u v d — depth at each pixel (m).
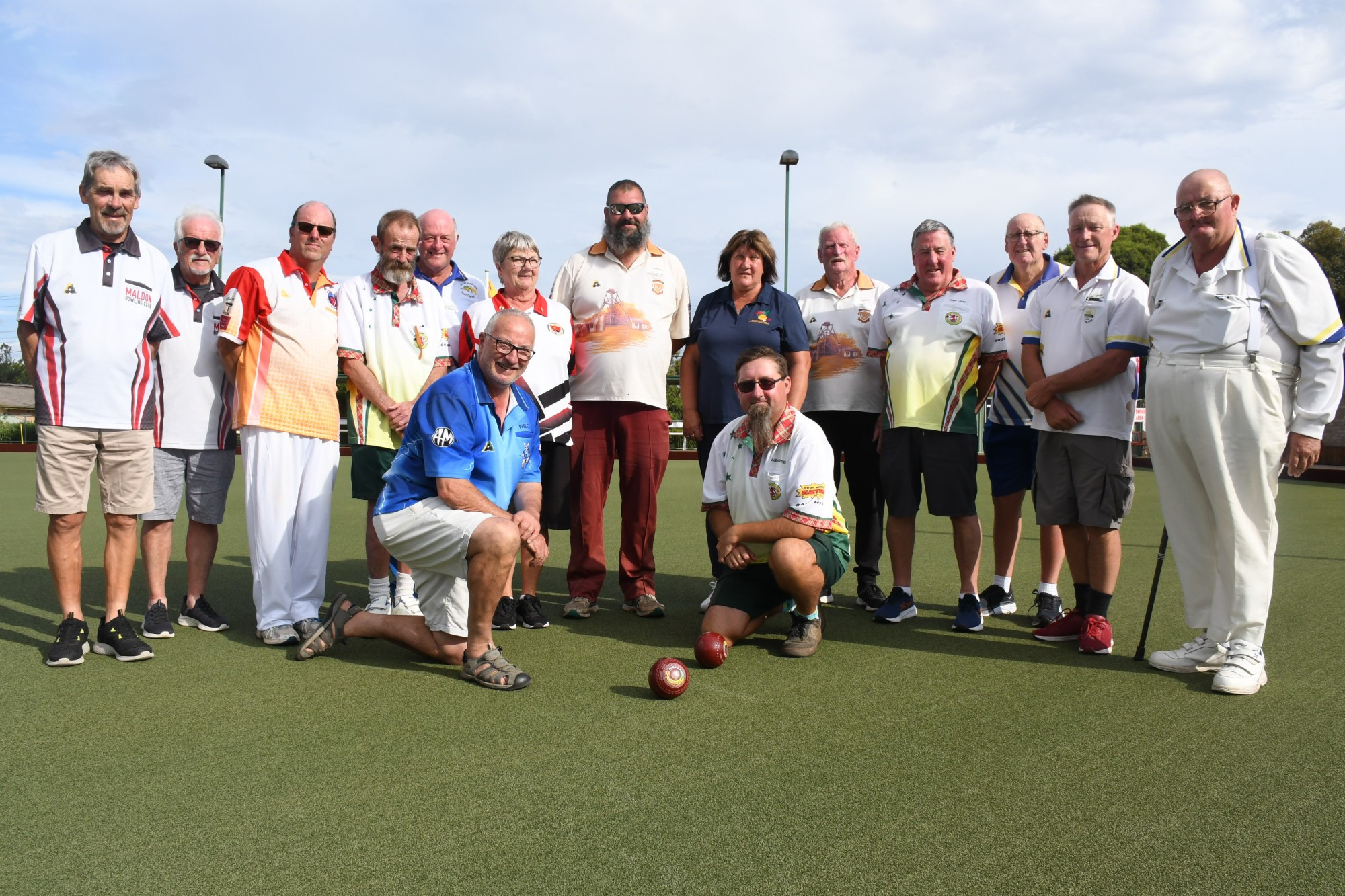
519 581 5.80
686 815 2.28
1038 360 4.33
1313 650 3.96
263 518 4.07
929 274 4.61
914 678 3.56
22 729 2.91
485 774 2.54
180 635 4.22
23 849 2.10
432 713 3.08
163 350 4.26
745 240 4.84
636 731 2.90
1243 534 3.49
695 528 8.06
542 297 4.66
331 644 3.80
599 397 4.77
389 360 4.46
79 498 3.74
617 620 4.66
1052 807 2.34
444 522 3.50
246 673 3.59
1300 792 2.44
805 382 4.85
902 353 4.59
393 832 2.18
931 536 7.54
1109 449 4.00
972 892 1.91
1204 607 3.70
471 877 1.96
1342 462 17.03
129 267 3.86
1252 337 3.48
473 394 3.64
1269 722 3.03
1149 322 3.81
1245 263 3.51
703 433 5.02
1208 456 3.54
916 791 2.43
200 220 4.38
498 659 3.46
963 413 4.48
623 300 4.80
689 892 1.91
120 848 2.10
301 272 4.22
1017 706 3.20
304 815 2.27
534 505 3.80
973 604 4.44
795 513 3.92
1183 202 3.53
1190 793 2.43
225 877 1.97
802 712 3.11
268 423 4.06
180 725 2.95
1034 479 4.41
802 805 2.34
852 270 5.23
